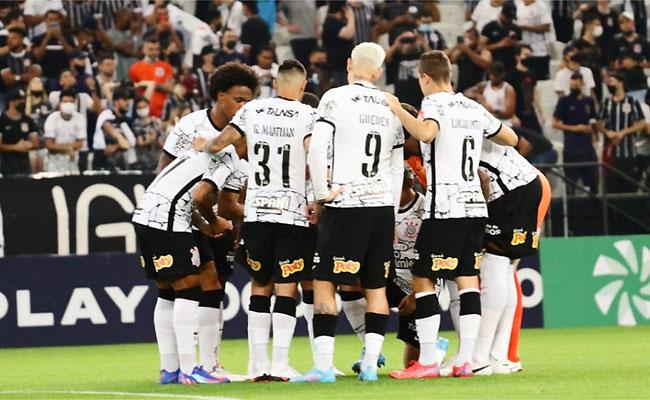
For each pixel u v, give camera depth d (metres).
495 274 24.53
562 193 47.12
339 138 22.58
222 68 24.69
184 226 23.66
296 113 23.36
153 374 28.47
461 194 23.34
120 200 41.72
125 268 40.59
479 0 52.66
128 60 49.62
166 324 24.44
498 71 51.09
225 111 24.70
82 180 41.47
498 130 23.97
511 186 24.58
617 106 51.69
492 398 19.52
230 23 51.25
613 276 44.34
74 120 46.59
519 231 24.59
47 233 41.16
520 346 35.41
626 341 36.44
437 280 24.84
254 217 23.25
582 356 30.89
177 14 50.16
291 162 23.20
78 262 40.28
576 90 51.25
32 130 46.34
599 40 52.53
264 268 23.52
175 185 23.56
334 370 24.67
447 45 53.16
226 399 19.92
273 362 23.69
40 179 41.22
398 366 29.16
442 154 23.30
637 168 51.16
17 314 39.75
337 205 22.52
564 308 43.81
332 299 22.84
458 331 25.20
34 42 47.78
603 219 46.88
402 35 51.34
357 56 23.14
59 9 48.59
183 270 23.55
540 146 49.44
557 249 43.91
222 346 38.41
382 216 22.75
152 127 47.72
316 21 53.06
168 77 48.59
